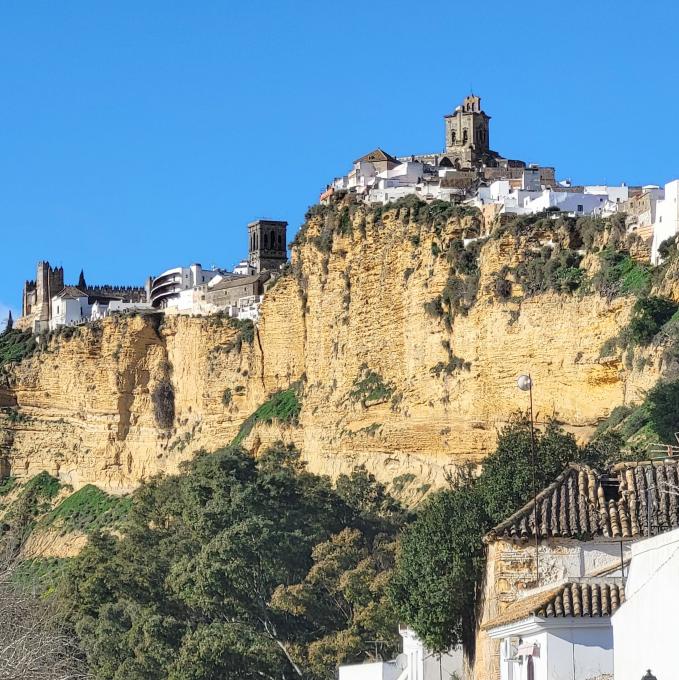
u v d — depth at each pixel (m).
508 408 159.88
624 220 155.25
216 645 112.00
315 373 197.12
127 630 122.19
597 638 59.53
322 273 197.00
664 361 135.50
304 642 120.25
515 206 177.12
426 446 172.25
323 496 147.50
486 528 82.00
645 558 52.81
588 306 151.00
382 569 127.44
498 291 162.75
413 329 176.88
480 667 75.25
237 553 127.19
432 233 177.00
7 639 72.50
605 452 95.12
